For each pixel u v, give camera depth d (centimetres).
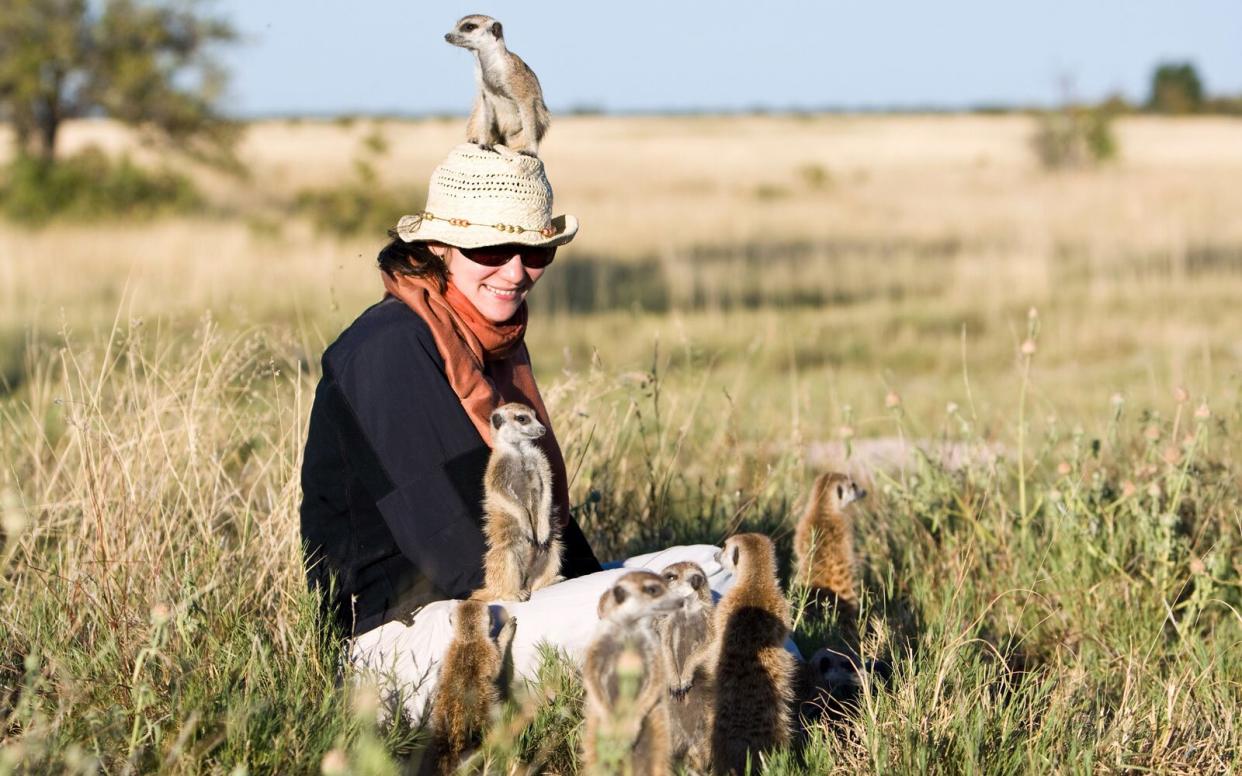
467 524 664
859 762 628
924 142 13812
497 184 704
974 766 602
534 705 629
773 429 1321
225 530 881
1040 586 869
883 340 2531
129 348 909
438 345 681
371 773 526
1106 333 2431
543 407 777
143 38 5500
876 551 961
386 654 662
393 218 4338
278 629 678
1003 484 1034
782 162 10825
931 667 692
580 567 770
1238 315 2634
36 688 630
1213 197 6194
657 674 545
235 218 4788
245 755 569
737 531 990
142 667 635
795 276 3644
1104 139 8544
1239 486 1013
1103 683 763
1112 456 1051
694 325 2691
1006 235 4691
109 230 4109
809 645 777
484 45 830
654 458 1084
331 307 1112
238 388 985
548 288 3366
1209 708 704
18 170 4756
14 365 1720
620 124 19838
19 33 5416
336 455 684
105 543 744
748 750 618
